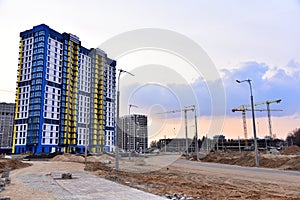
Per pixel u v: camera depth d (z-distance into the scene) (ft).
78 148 271.90
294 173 73.05
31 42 270.05
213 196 36.83
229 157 132.57
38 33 267.18
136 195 34.71
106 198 32.76
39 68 260.01
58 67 273.75
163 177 59.72
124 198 32.76
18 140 260.83
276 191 42.63
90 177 55.88
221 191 41.19
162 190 40.86
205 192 39.86
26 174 64.49
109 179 53.16
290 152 156.56
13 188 40.98
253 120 102.89
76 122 274.98
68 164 105.70
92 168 78.74
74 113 274.36
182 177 61.46
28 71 267.18
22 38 276.21
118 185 43.68
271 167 95.61
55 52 272.72
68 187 41.45
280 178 61.05
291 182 53.88
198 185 47.47
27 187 41.96
